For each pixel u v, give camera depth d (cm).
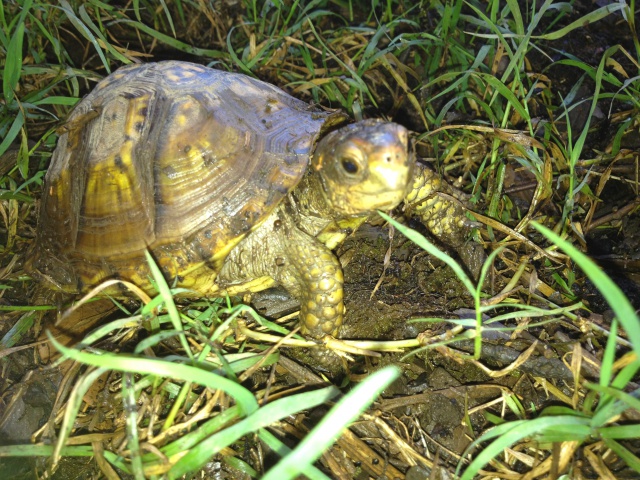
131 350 17
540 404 16
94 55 28
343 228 17
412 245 20
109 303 19
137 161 16
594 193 22
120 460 13
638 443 14
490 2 27
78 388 12
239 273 17
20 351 18
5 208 22
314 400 11
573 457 13
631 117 21
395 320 18
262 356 16
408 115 26
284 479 9
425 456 15
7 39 22
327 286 16
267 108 18
